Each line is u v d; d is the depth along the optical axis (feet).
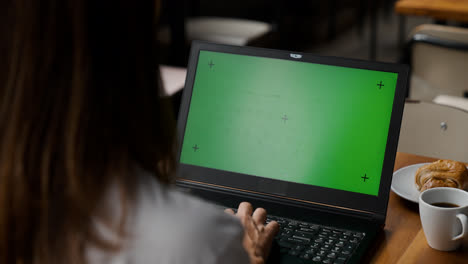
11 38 1.58
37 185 1.63
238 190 3.92
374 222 3.58
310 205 3.75
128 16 1.64
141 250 1.66
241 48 4.11
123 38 1.65
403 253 3.31
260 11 20.97
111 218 1.64
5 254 1.72
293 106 3.95
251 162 3.96
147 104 1.73
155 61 1.77
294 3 20.01
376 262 3.23
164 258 1.64
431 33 9.51
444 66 9.48
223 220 1.78
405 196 3.87
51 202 1.66
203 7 21.15
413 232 3.54
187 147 4.08
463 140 5.53
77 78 1.56
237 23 12.94
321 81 3.92
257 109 4.01
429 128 5.68
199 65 4.17
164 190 1.76
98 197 1.64
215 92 4.11
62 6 1.55
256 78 4.05
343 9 22.03
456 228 3.24
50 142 1.59
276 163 3.91
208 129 4.07
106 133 1.63
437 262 3.22
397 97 3.75
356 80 3.85
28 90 1.57
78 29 1.55
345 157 3.78
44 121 1.60
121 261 1.65
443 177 3.91
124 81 1.67
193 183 4.01
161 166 1.88
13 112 1.59
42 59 1.57
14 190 1.62
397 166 4.51
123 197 1.63
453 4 12.07
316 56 3.95
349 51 17.44
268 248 3.08
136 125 1.70
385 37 18.97
